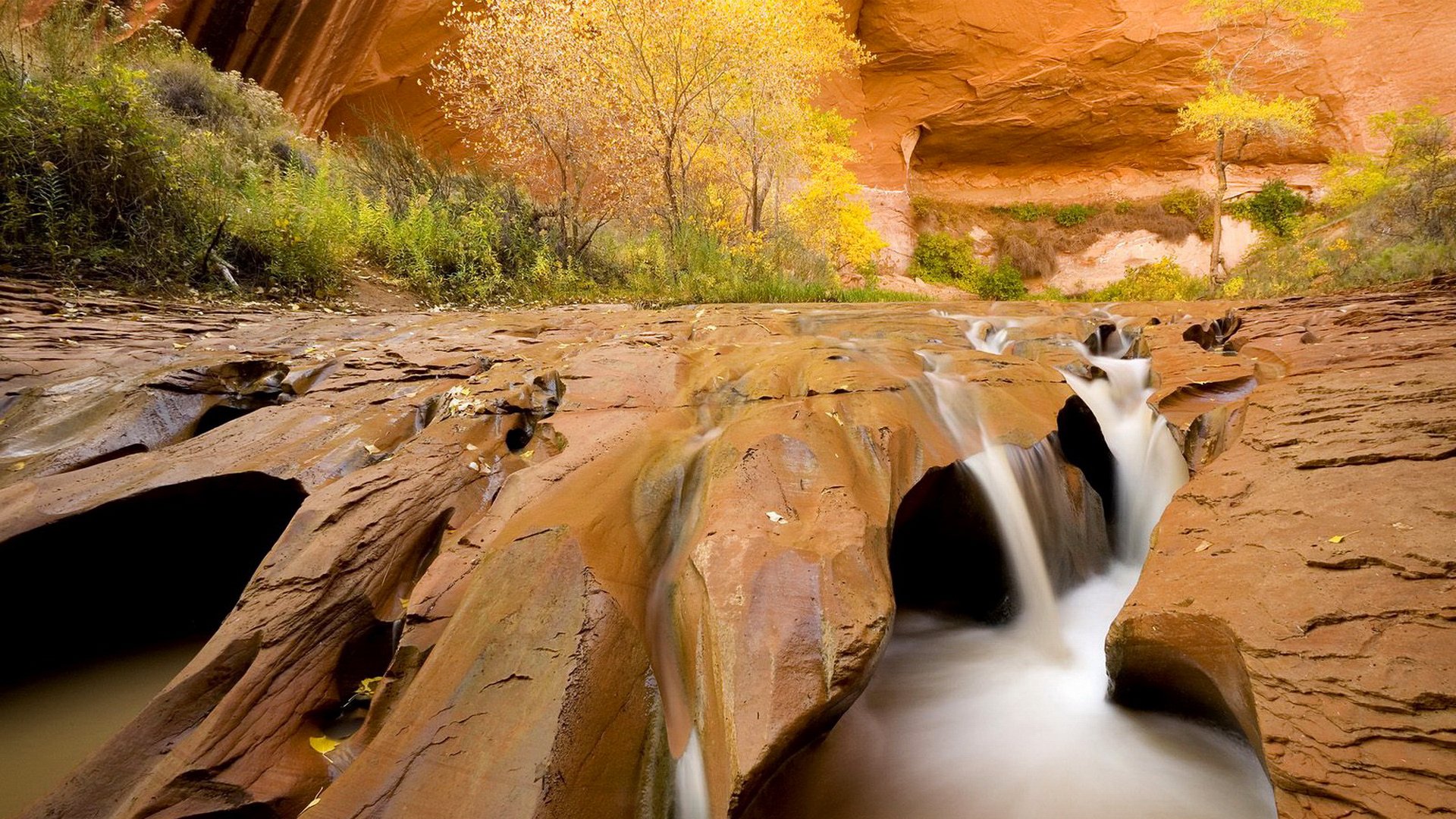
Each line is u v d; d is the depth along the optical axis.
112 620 3.11
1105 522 3.96
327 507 2.54
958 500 3.24
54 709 2.57
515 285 9.75
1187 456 3.65
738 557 2.16
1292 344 4.35
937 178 28.09
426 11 14.48
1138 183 26.08
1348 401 3.05
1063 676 2.88
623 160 12.95
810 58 14.31
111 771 1.78
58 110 6.02
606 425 3.16
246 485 2.95
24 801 2.08
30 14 8.22
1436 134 14.52
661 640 2.08
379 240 9.29
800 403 3.27
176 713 1.90
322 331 5.29
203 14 11.84
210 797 1.70
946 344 5.05
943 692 2.81
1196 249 24.31
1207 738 2.28
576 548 2.10
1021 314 6.66
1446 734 1.43
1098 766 2.33
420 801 1.56
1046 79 24.98
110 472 2.90
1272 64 22.98
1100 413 4.34
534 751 1.61
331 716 2.08
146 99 7.04
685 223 11.68
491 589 2.03
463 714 1.72
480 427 3.29
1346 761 1.46
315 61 13.27
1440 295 5.36
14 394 3.46
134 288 6.06
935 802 2.21
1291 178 23.84
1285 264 12.38
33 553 2.69
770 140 14.74
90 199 6.18
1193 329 5.31
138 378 3.69
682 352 4.38
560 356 4.44
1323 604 1.87
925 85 26.03
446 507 2.71
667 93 12.41
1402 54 21.75
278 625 2.10
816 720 1.80
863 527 2.29
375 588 2.34
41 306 5.01
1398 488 2.28
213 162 7.76
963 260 25.84
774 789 1.89
